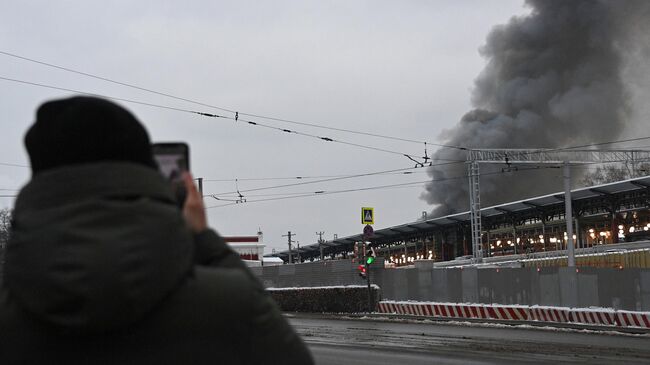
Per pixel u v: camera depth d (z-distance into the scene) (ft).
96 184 4.59
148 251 4.50
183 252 4.78
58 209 4.46
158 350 4.67
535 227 266.57
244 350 4.90
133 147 4.91
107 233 4.43
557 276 105.40
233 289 4.94
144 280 4.45
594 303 100.22
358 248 124.47
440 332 80.48
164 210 4.74
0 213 150.00
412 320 104.73
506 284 112.27
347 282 136.87
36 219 4.45
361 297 130.00
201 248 5.57
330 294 135.33
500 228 284.20
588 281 101.30
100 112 4.77
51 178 4.58
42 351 4.53
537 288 108.06
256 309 4.99
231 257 5.62
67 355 4.55
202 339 4.76
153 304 4.57
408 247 341.41
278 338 5.06
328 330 85.51
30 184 4.64
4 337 4.54
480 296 115.96
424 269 125.29
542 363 47.67
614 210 210.79
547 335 74.64
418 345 62.75
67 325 4.33
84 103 4.78
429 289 124.36
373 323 101.24
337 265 139.44
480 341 66.80
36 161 4.83
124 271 4.35
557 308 97.55
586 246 250.98
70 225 4.38
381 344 64.08
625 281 96.78
